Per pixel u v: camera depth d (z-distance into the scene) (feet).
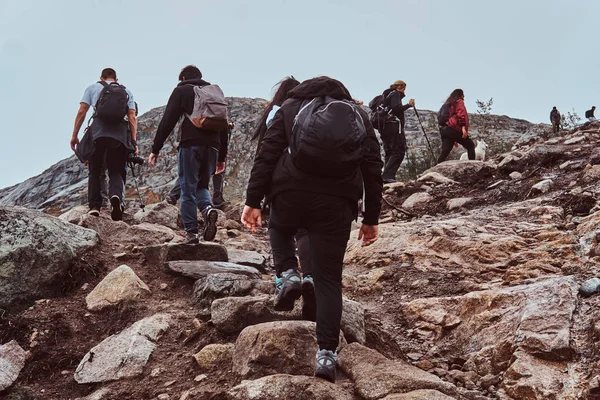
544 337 12.23
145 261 18.15
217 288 15.38
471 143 39.91
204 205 19.06
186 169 18.57
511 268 17.51
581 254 17.39
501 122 112.27
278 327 11.83
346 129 9.96
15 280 15.49
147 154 188.44
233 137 195.31
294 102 10.79
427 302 15.78
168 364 12.98
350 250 21.30
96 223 20.26
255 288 15.33
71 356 13.64
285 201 10.44
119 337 13.78
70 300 15.88
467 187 30.48
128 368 12.82
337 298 10.44
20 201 162.50
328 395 10.14
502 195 27.17
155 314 14.83
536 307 13.30
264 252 22.93
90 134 21.65
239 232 26.09
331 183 10.21
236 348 12.16
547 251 18.02
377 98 35.55
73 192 140.77
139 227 21.79
